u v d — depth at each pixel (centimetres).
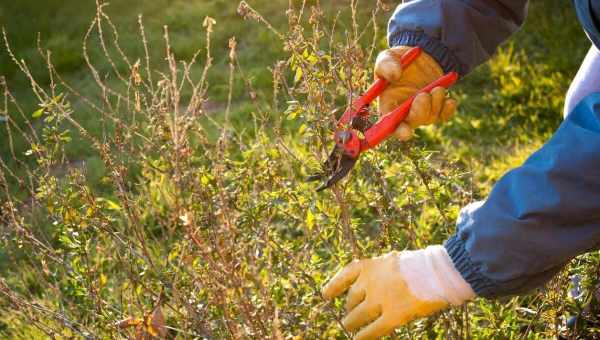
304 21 518
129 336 194
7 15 590
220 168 181
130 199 215
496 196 155
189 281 204
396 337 200
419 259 161
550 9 552
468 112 442
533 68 480
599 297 212
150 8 606
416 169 206
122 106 439
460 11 197
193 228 173
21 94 494
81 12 604
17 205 348
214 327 197
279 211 215
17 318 269
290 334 197
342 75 194
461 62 202
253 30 556
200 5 607
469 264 157
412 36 200
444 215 214
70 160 406
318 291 200
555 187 149
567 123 155
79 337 219
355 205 224
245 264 182
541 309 215
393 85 196
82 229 200
